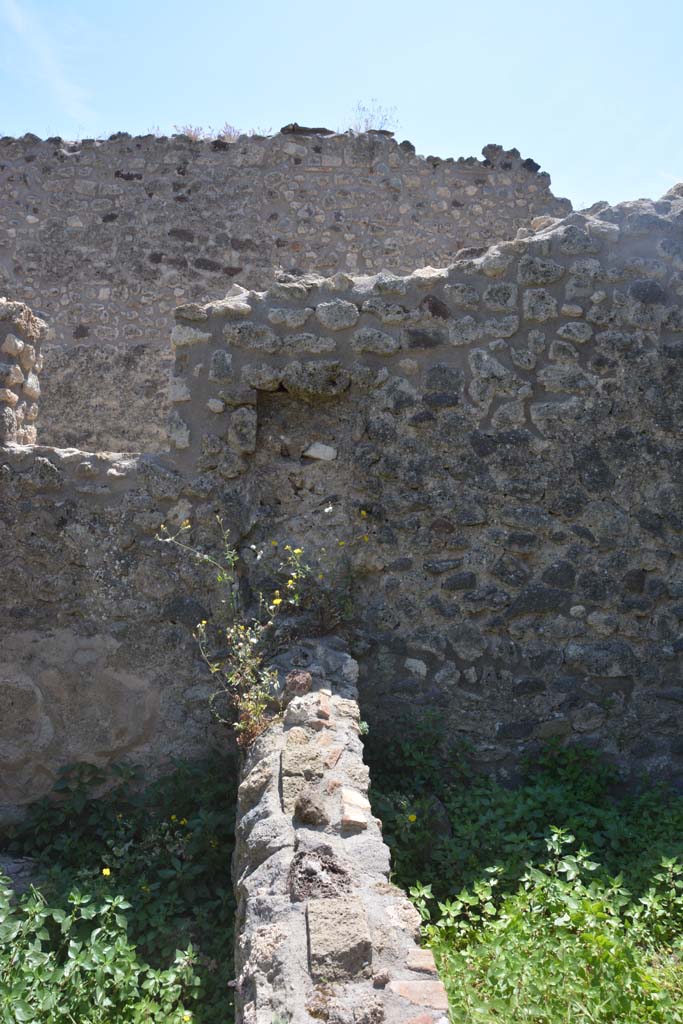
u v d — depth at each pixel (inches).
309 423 180.1
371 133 350.6
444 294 179.2
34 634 174.9
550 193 355.9
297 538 177.3
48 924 134.3
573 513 179.0
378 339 177.6
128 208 336.5
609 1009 103.8
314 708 136.9
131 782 171.3
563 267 179.2
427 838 149.3
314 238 342.0
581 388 179.5
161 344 333.4
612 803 173.6
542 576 179.2
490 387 178.5
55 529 174.9
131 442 329.7
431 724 174.7
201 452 175.6
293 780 117.2
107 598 174.7
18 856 165.0
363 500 179.2
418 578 178.7
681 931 126.6
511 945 113.0
